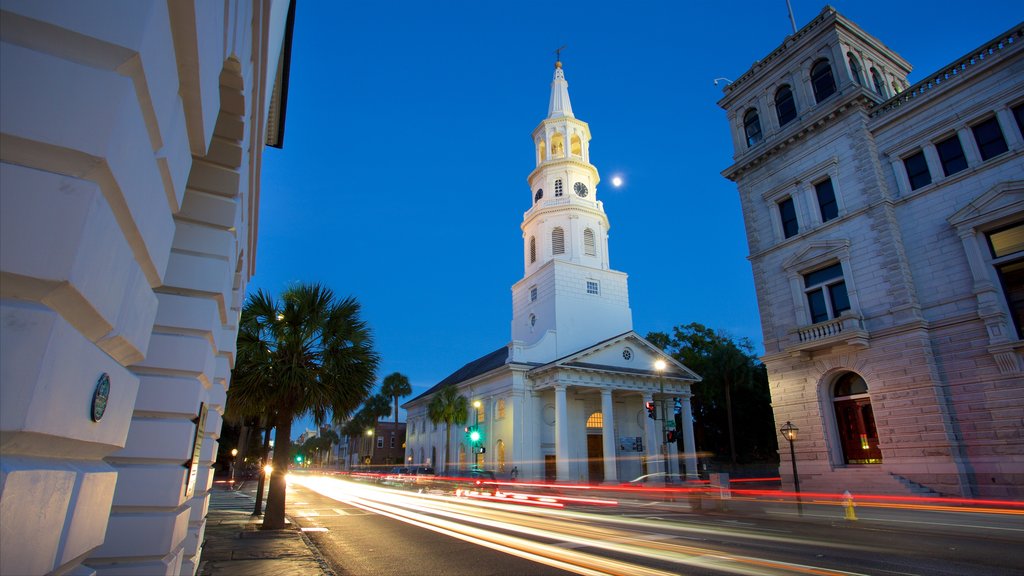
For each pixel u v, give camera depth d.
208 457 6.09
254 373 13.45
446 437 52.81
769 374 24.64
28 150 1.19
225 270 4.81
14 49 1.20
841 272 22.67
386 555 10.33
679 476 40.41
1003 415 17.55
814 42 25.17
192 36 1.78
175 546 4.16
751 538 12.49
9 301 1.16
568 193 51.50
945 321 19.38
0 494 1.04
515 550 10.84
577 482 40.06
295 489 40.22
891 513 16.83
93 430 1.59
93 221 1.25
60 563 1.42
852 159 22.78
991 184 18.92
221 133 4.38
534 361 44.62
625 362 44.06
